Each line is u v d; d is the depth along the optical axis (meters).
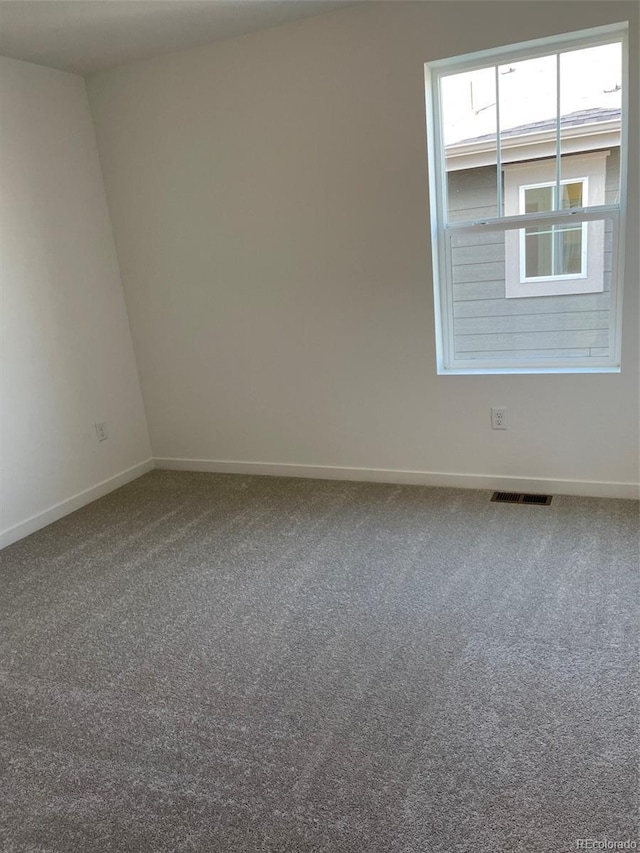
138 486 3.98
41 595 2.77
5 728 1.99
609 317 3.06
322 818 1.59
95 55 3.29
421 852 1.48
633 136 2.72
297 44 3.13
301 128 3.25
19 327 3.31
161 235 3.74
